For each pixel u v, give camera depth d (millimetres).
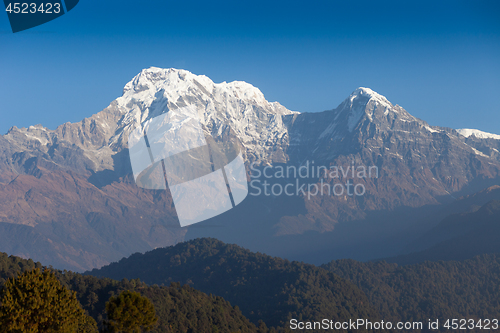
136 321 62688
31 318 62156
